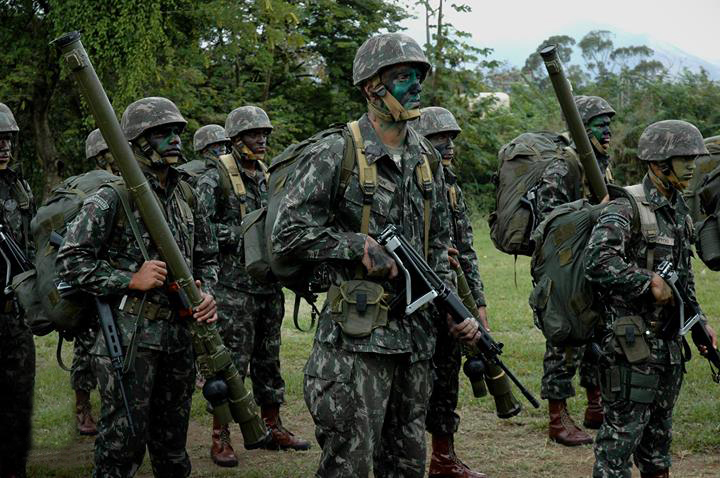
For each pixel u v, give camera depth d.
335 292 3.89
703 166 6.91
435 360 5.44
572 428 6.22
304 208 3.88
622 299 4.55
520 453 6.04
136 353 4.27
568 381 6.20
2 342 5.38
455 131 5.70
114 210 4.30
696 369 7.85
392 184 3.95
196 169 7.79
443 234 4.18
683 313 4.48
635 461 4.80
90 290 4.21
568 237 5.09
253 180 6.53
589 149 5.69
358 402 3.82
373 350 3.79
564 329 5.05
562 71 5.52
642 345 4.43
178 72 18.97
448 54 25.33
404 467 4.02
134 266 4.34
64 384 8.00
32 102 18.73
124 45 16.16
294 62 25.17
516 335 9.60
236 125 6.43
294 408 7.28
